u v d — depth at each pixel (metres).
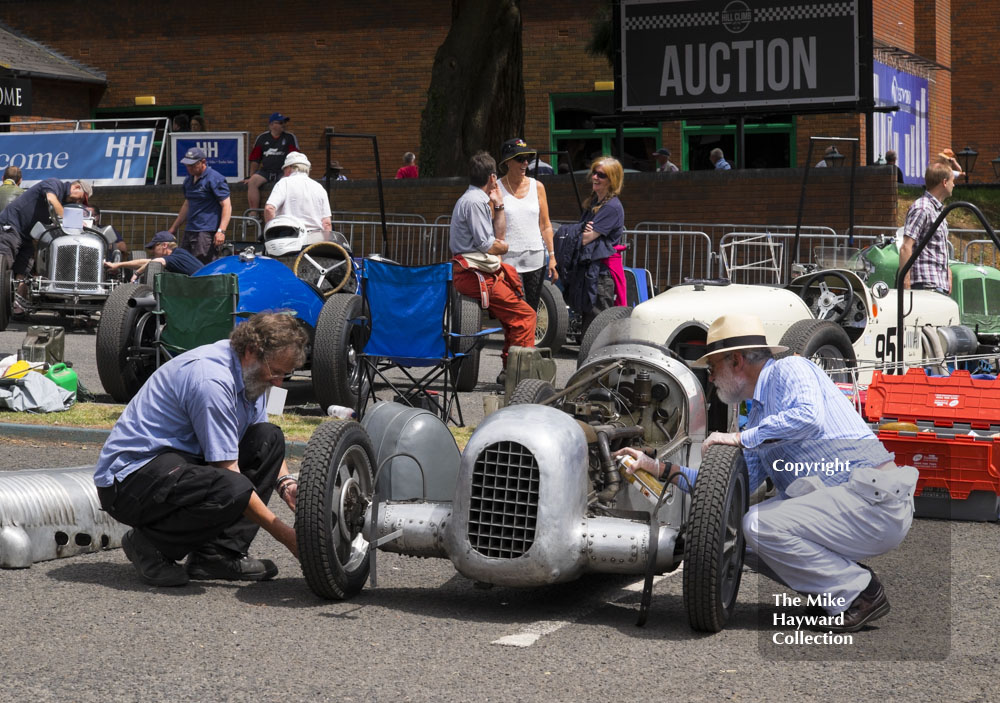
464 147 18.80
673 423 5.77
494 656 4.47
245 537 5.48
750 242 15.70
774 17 17.77
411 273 8.65
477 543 4.85
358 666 4.34
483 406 9.30
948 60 28.83
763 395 4.95
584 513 4.89
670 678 4.24
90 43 28.00
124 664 4.34
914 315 9.34
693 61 18.12
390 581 5.54
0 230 14.77
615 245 10.58
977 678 4.29
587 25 25.48
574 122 25.81
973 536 6.47
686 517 5.23
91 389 10.40
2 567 5.61
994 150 30.81
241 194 19.77
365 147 26.80
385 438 5.61
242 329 5.26
